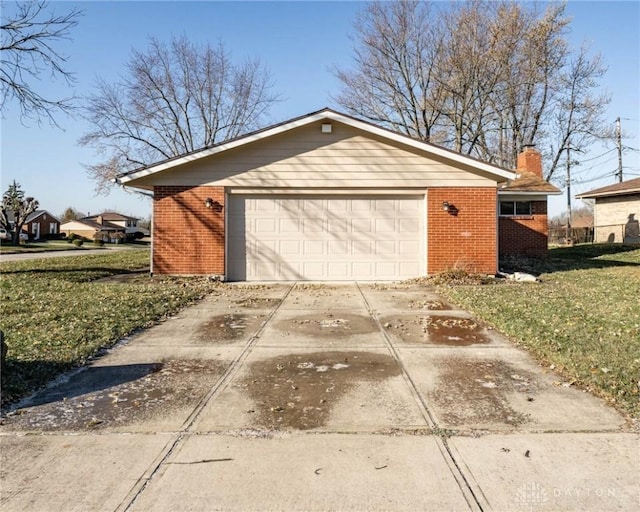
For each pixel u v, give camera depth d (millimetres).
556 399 3963
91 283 11141
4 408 3820
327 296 9672
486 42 28156
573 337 5715
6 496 2596
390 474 2811
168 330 6570
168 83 31578
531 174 21531
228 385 4363
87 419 3615
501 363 4992
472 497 2576
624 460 2961
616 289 10000
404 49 29734
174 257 12180
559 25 27578
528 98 29391
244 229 12289
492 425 3475
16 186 45031
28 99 13969
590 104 29797
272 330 6582
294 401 3967
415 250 12367
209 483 2723
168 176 12117
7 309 7574
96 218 80188
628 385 4125
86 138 29188
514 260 17969
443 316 7531
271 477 2785
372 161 12156
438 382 4422
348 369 4828
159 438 3297
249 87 34375
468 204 12211
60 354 5145
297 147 12133
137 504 2527
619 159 32812
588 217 50344
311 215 12297
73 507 2498
